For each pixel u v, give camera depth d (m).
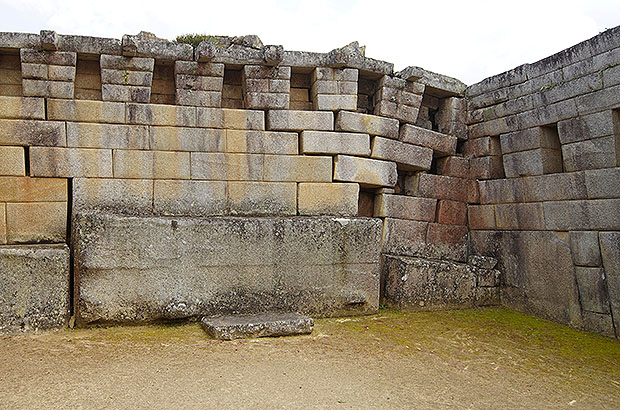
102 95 8.66
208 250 8.28
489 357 7.21
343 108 9.74
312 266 8.85
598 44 8.41
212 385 5.60
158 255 8.01
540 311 9.52
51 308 7.50
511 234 10.20
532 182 9.73
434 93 11.16
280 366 6.32
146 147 8.84
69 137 8.48
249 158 9.36
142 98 8.84
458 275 10.01
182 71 9.02
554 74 9.22
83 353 6.57
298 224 8.80
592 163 8.59
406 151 10.39
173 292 8.06
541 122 9.48
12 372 5.84
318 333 7.95
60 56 8.43
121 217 7.89
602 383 6.32
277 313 8.37
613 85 8.19
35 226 8.31
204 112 9.12
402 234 10.35
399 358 6.95
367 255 9.23
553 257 9.28
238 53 9.27
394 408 5.30
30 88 8.34
